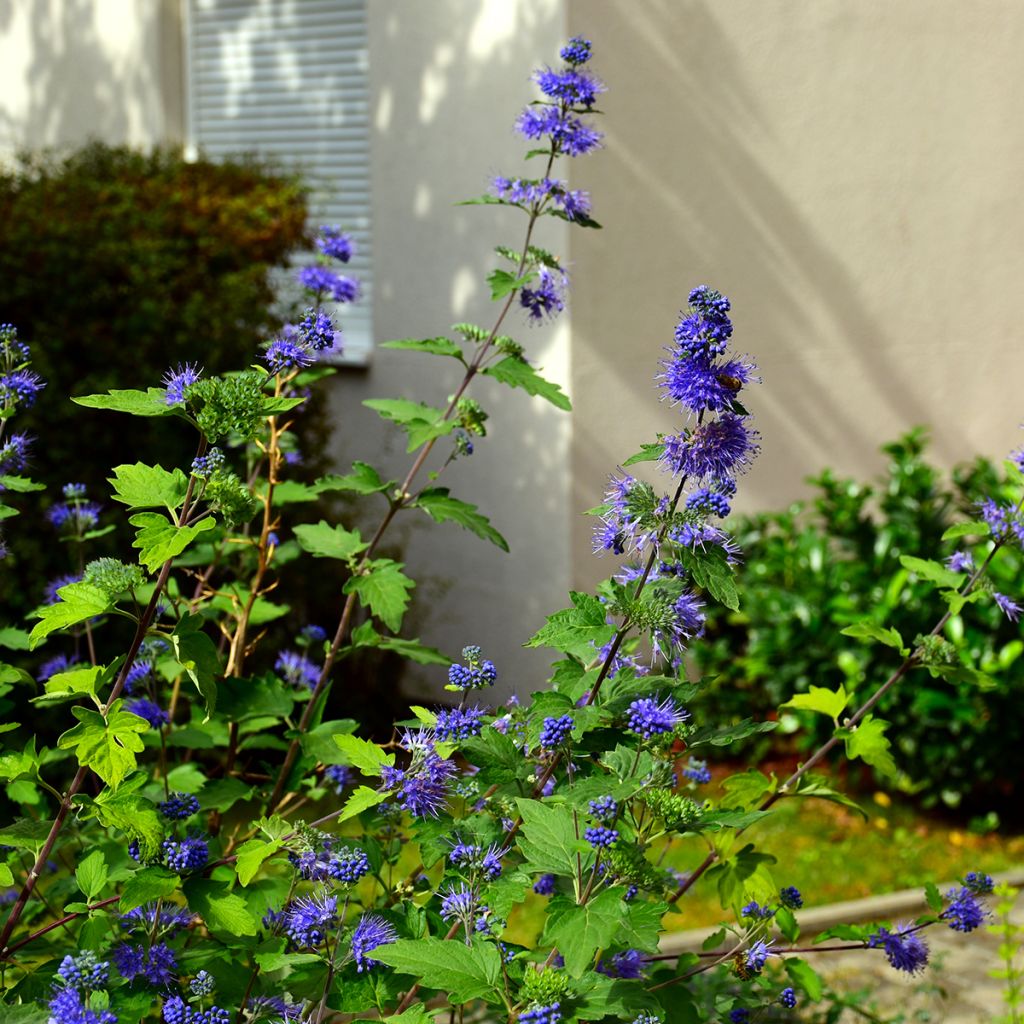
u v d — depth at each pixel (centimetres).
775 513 815
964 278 895
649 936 219
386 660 752
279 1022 246
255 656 661
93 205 706
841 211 830
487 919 241
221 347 650
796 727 723
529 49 712
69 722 603
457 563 774
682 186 754
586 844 230
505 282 366
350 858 249
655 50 734
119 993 245
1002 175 905
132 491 242
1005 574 675
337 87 855
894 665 686
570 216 377
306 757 336
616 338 731
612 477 254
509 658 752
